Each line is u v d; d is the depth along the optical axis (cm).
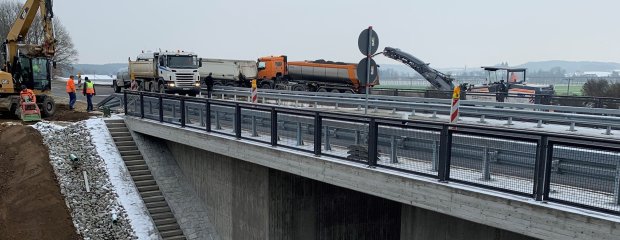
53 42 2255
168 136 1573
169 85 2867
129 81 3450
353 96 2150
